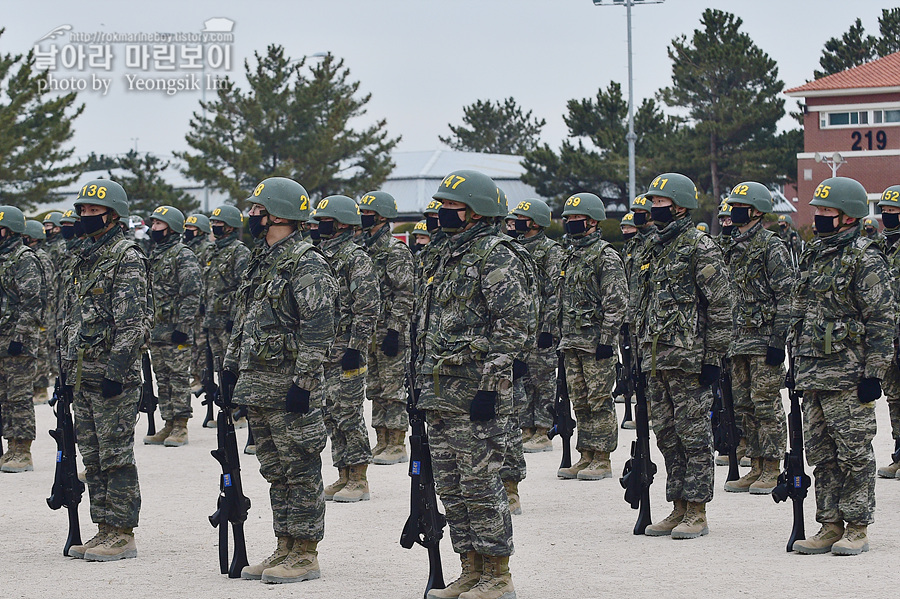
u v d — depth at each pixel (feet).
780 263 39.27
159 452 50.57
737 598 25.26
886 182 183.21
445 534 33.81
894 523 33.83
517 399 36.09
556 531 33.40
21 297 45.01
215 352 59.31
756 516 35.42
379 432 48.08
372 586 27.22
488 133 368.07
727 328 32.14
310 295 26.78
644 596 25.55
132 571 29.09
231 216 58.90
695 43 194.29
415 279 47.52
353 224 40.34
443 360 24.93
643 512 32.99
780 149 185.37
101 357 30.30
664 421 32.99
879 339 29.45
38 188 151.64
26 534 34.06
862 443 29.68
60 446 30.99
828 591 25.70
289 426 27.35
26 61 151.84
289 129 174.19
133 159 172.55
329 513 36.81
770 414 39.58
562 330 43.06
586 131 197.88
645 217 44.50
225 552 28.45
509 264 24.76
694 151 183.73
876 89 182.19
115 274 30.32
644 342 32.86
